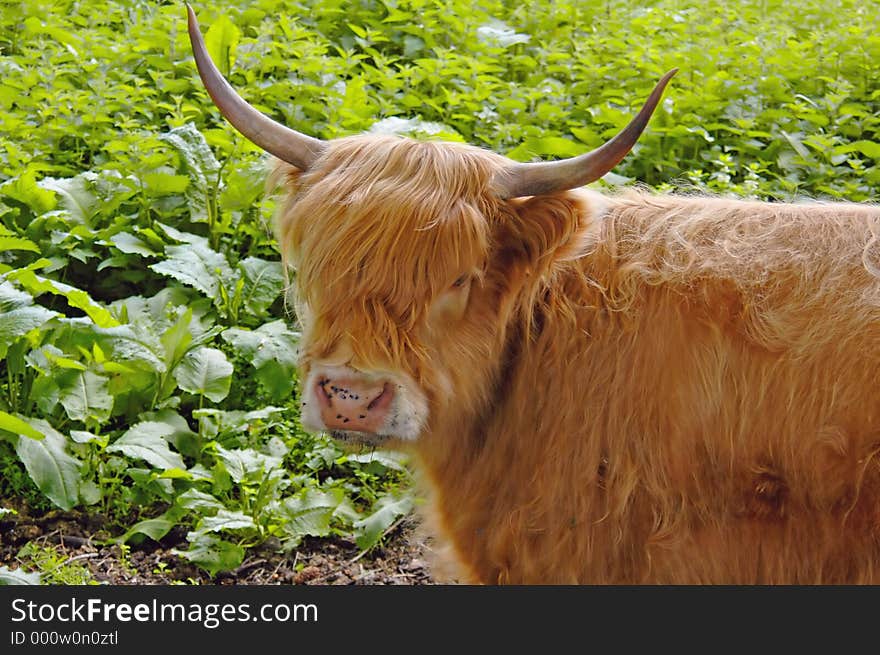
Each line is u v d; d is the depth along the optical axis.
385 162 3.45
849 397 3.38
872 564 3.45
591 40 8.20
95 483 4.88
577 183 3.44
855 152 7.18
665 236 3.65
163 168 6.06
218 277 5.59
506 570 3.72
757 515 3.50
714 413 3.47
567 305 3.61
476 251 3.40
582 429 3.56
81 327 5.03
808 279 3.49
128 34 7.90
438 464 3.82
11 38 8.16
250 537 4.75
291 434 5.26
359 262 3.33
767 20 9.49
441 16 8.18
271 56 7.48
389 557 4.79
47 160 6.52
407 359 3.38
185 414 5.29
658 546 3.52
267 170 5.92
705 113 7.29
